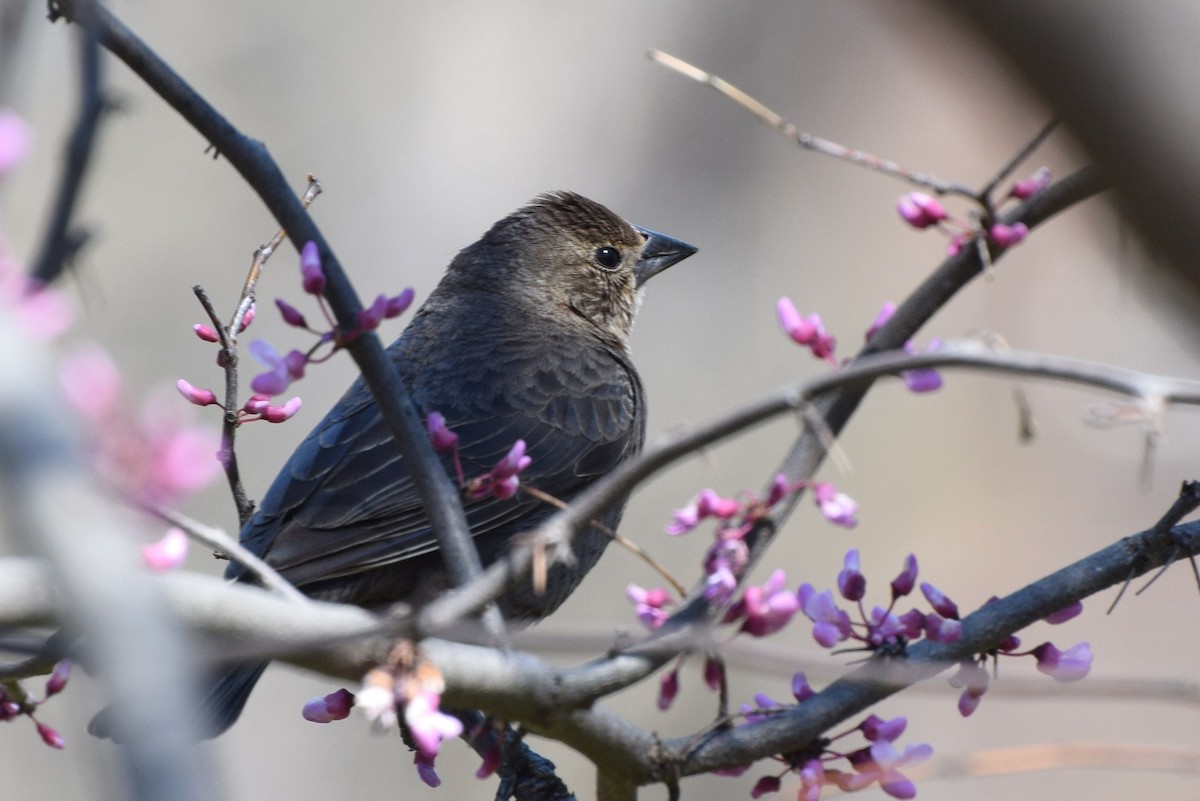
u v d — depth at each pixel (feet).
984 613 19.99
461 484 20.86
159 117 59.16
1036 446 59.62
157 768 10.34
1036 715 52.70
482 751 24.44
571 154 65.16
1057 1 14.62
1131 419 22.41
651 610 20.11
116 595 11.10
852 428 59.98
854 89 65.26
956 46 16.14
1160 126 14.52
